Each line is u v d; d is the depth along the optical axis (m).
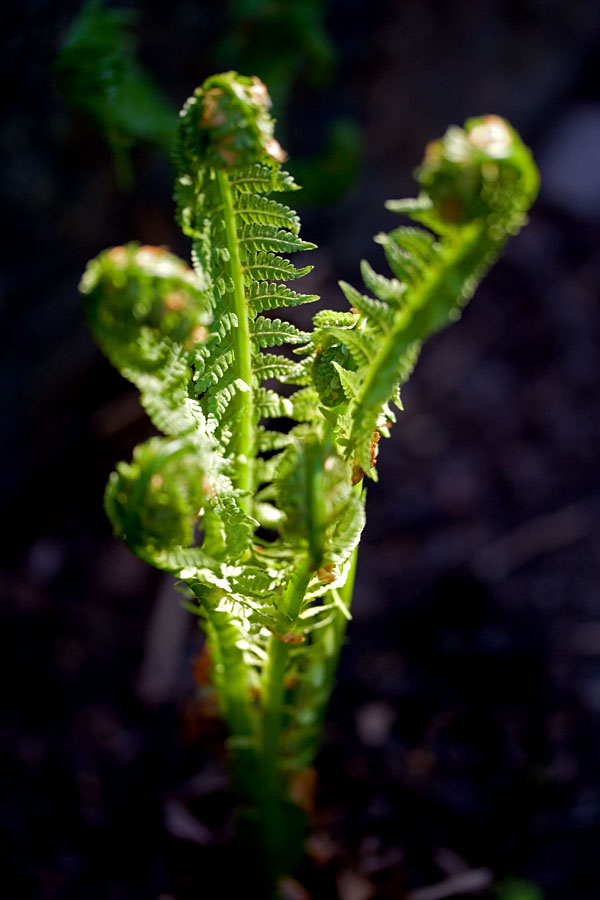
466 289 0.43
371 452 0.51
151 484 0.45
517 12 1.44
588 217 1.57
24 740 0.82
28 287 0.93
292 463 0.46
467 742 0.87
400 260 0.44
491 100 1.44
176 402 0.46
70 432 1.03
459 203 0.42
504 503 1.19
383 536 1.12
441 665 0.95
